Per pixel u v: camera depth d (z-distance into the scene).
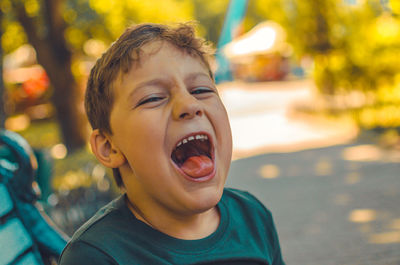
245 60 33.16
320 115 13.36
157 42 1.05
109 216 1.12
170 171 0.99
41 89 17.11
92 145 1.09
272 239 1.29
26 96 17.03
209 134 1.00
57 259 1.47
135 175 1.03
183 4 9.16
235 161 8.81
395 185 5.98
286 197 5.98
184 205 0.99
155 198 1.02
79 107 8.10
